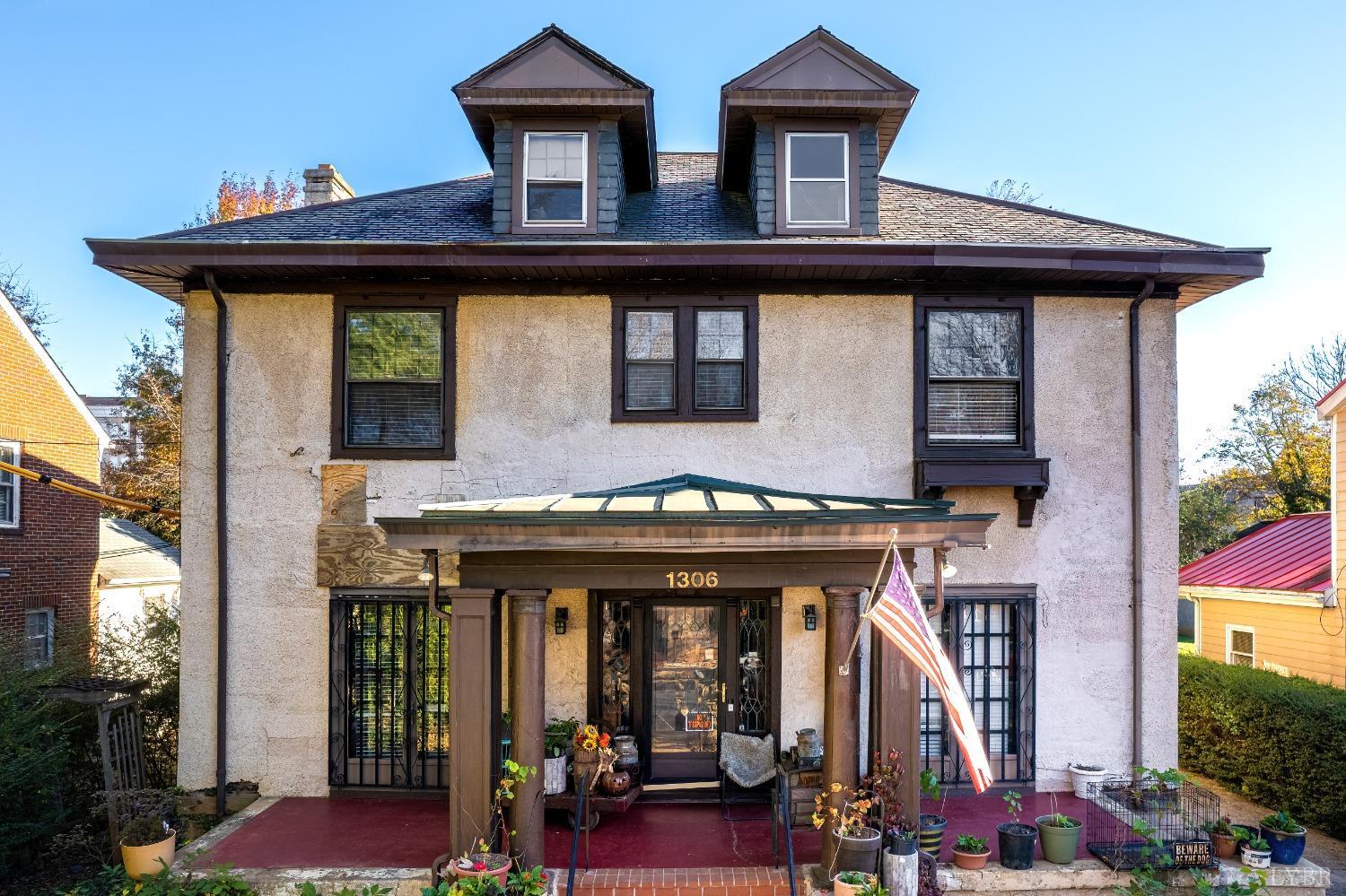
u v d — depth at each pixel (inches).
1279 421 1195.3
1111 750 360.2
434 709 359.3
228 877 275.4
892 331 367.6
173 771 424.2
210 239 351.9
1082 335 369.1
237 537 362.6
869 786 280.2
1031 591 362.3
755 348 366.3
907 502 299.1
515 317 367.6
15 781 327.3
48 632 627.2
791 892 270.8
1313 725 399.9
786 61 374.0
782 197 376.5
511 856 272.2
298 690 358.9
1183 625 1150.3
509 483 363.9
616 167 378.9
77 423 667.4
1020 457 358.9
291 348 366.3
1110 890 288.0
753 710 362.0
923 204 426.6
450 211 405.1
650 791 350.9
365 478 363.3
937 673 231.1
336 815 334.6
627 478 364.5
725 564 281.1
